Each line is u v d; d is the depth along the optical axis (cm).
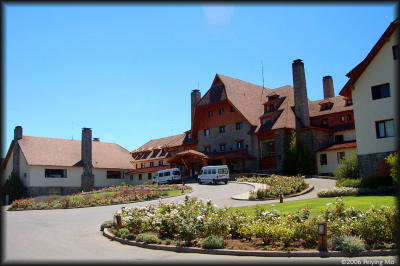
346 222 1191
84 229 1617
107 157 5938
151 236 1296
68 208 2719
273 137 4609
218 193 3103
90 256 1016
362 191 2230
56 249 1095
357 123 2812
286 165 4250
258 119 4997
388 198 1861
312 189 2869
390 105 2652
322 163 4300
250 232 1234
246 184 3638
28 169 4831
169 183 4725
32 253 1009
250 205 2216
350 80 2848
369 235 1100
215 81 5597
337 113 4603
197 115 5569
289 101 4853
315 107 4988
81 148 5722
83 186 5250
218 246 1151
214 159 4925
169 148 6172
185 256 1070
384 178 2342
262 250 1091
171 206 1567
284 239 1138
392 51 2652
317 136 4438
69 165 5134
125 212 1592
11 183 4709
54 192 4972
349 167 2916
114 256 1039
